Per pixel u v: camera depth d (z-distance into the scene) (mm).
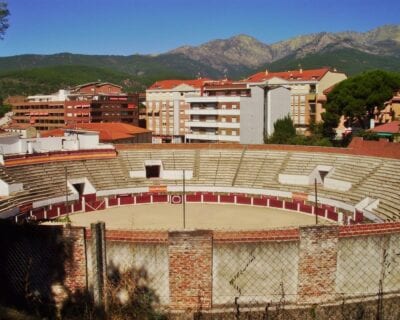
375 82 85750
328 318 19094
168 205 69062
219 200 70250
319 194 62344
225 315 18906
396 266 20516
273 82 123938
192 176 73500
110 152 74875
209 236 19125
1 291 20547
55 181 66438
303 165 69750
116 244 19844
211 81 131500
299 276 19500
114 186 70125
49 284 20125
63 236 19891
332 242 19594
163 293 19656
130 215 62438
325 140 83000
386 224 20391
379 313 19375
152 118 139875
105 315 17719
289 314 19016
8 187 58875
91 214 63219
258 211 64500
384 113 100750
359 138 67500
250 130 101000
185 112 132625
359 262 20016
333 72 121562
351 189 60688
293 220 59281
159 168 77688
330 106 90938
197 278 19250
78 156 72375
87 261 19891
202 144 78500
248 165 73625
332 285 19688
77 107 136375
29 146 70562
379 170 60531
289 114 104438
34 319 17406
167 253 19531
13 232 20656
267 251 19453
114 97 138875
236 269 19469
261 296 19516
